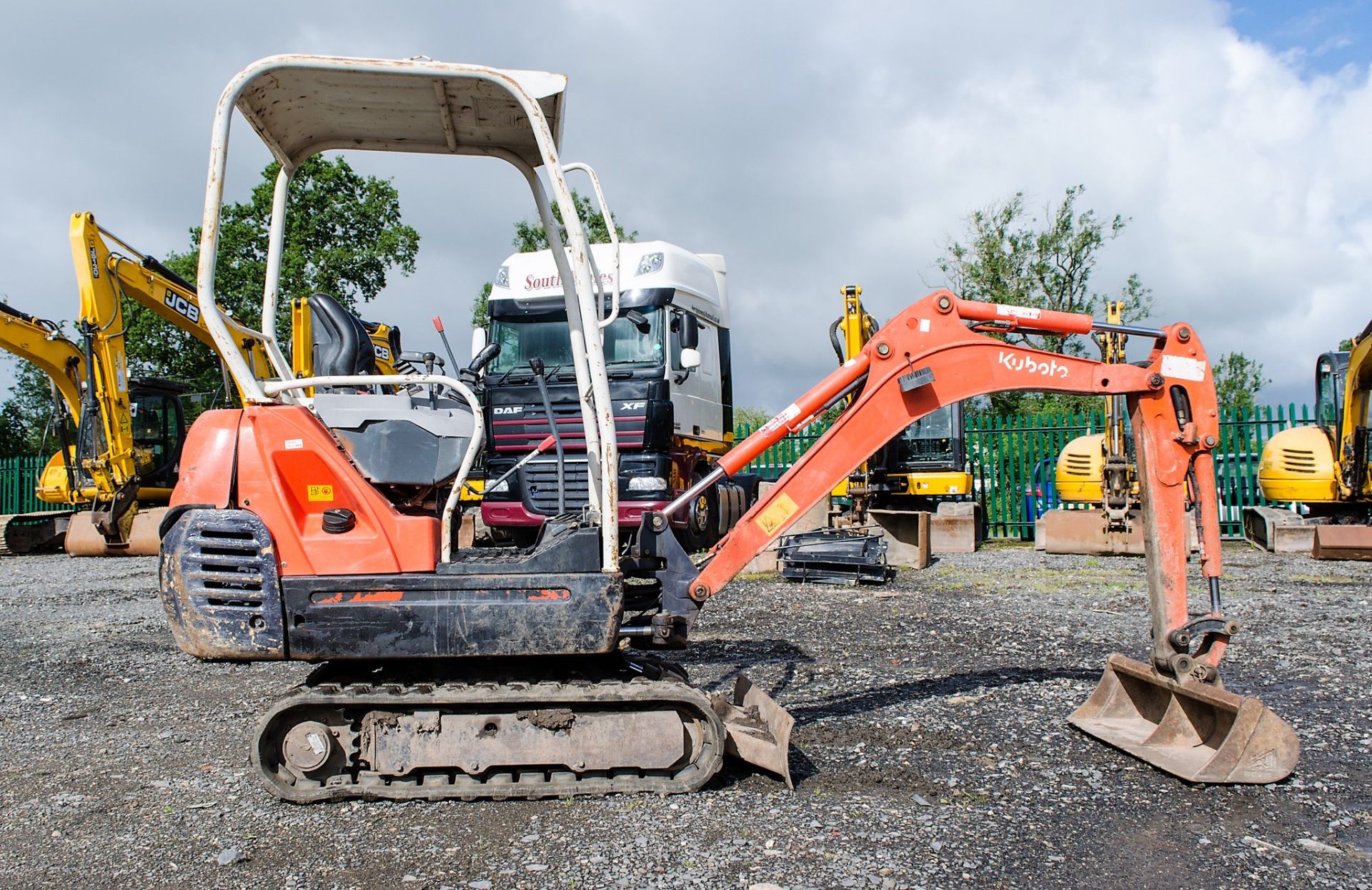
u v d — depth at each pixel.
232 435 4.07
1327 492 13.67
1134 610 8.57
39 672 6.74
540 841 3.58
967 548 14.20
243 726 5.33
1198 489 4.75
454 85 3.98
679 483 12.09
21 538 17.14
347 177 27.59
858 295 11.69
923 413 4.71
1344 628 7.62
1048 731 4.94
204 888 3.25
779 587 10.30
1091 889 3.16
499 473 11.37
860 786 4.16
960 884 3.19
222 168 3.85
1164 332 4.76
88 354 15.12
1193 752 4.44
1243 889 3.15
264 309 4.69
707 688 5.92
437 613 3.95
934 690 5.81
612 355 11.80
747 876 3.26
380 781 4.06
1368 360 12.83
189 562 4.00
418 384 4.26
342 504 4.04
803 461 4.62
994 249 29.33
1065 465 15.30
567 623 3.98
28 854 3.55
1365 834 3.61
